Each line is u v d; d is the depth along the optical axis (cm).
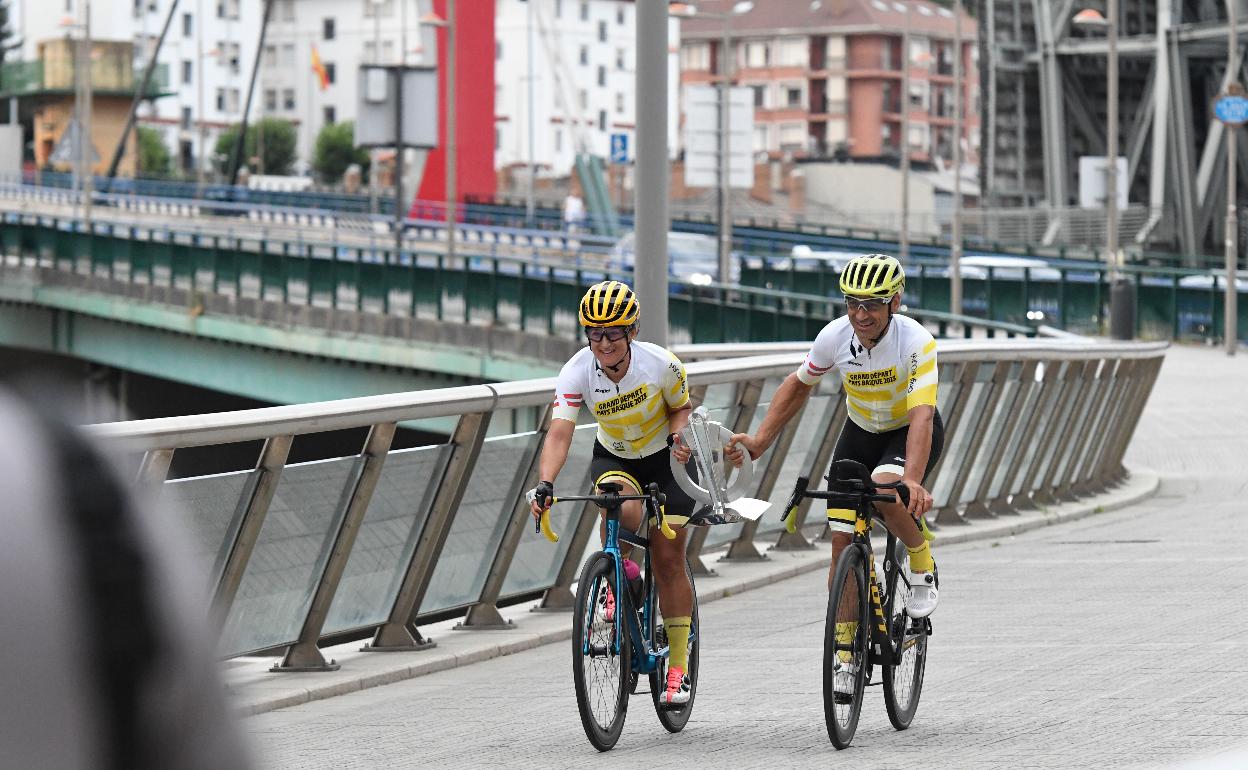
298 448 2202
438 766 1384
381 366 8119
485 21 17250
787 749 1414
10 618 151
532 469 2161
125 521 158
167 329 9488
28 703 151
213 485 1653
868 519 1436
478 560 2108
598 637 1408
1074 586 2464
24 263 10644
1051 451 3725
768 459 2758
